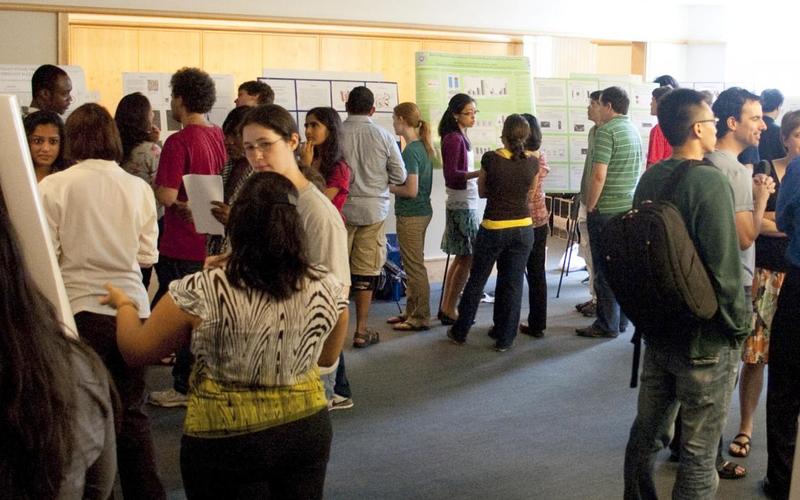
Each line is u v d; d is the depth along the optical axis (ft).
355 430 13.56
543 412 14.51
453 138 19.25
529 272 18.95
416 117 18.97
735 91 10.51
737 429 13.67
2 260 3.51
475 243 17.83
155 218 9.80
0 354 3.40
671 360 9.01
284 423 6.75
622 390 15.69
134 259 9.45
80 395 3.78
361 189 17.24
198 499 6.97
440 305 20.56
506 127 17.19
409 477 11.86
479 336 19.16
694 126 9.11
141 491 9.43
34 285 3.69
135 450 9.33
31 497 3.47
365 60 31.65
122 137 14.64
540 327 19.10
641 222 8.53
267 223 6.52
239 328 6.54
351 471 12.01
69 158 9.49
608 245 8.92
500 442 13.17
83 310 9.00
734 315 8.64
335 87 23.03
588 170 19.57
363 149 17.11
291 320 6.65
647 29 30.45
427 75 23.41
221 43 30.07
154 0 23.40
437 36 31.63
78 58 28.66
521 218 17.46
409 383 15.92
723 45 31.63
